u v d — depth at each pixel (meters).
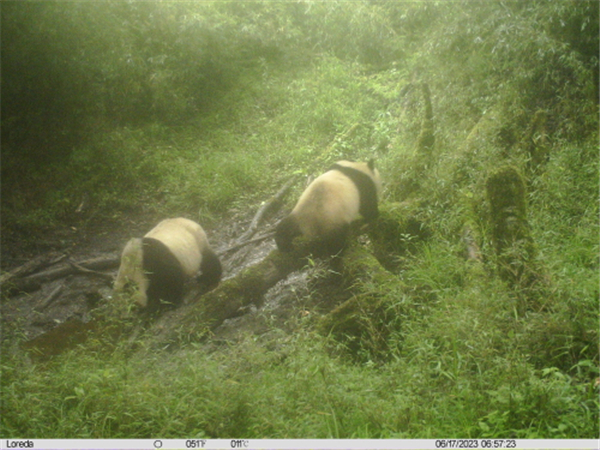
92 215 8.62
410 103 9.30
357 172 6.32
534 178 6.54
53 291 6.98
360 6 11.61
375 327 4.91
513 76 8.12
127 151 9.37
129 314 5.34
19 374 4.36
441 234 5.98
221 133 9.98
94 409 3.92
